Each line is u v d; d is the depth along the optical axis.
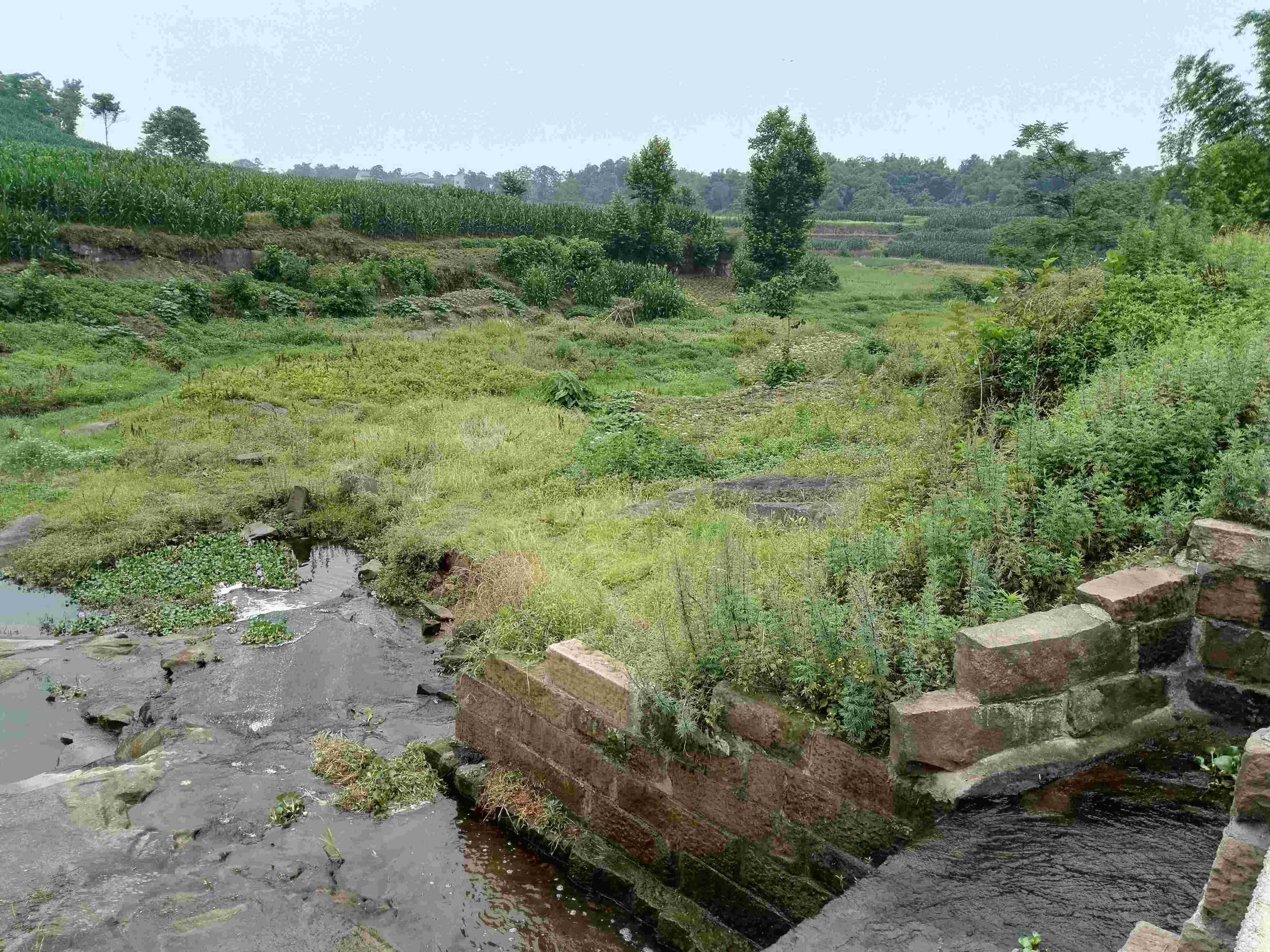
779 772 4.50
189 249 29.27
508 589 7.59
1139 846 3.47
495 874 5.39
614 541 8.92
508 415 17.02
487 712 6.22
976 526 5.31
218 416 16.89
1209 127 27.94
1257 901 1.55
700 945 4.61
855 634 4.41
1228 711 4.20
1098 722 4.16
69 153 35.59
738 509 9.34
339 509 12.30
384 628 8.90
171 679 7.83
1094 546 5.21
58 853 5.19
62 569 10.41
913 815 3.96
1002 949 3.03
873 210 142.00
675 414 16.44
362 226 37.34
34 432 15.15
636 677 5.15
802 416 14.00
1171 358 7.32
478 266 37.59
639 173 47.72
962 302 12.32
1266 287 9.12
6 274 23.67
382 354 22.66
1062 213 28.83
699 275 54.31
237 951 4.39
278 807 5.82
